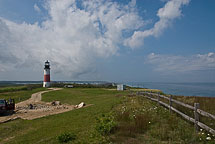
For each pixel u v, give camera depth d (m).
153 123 7.91
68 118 12.69
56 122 11.69
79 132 7.64
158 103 13.28
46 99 31.41
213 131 5.34
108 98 25.45
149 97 16.97
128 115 9.20
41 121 12.88
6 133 10.13
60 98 31.73
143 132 6.78
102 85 75.62
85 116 12.29
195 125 6.61
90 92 41.22
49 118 13.83
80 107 19.45
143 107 11.79
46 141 7.06
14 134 9.88
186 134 6.01
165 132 6.39
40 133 9.05
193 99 13.76
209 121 7.01
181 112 8.81
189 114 8.58
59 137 6.75
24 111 19.45
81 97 31.44
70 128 9.12
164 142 5.60
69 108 20.41
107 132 6.66
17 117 15.19
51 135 8.13
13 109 19.31
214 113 8.31
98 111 13.38
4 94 39.75
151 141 5.74
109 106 15.08
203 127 6.01
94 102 22.75
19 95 38.62
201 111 6.26
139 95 21.64
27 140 8.01
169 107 10.34
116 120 8.65
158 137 6.10
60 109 20.05
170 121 7.80
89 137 6.48
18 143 7.71
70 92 41.22
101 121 7.50
